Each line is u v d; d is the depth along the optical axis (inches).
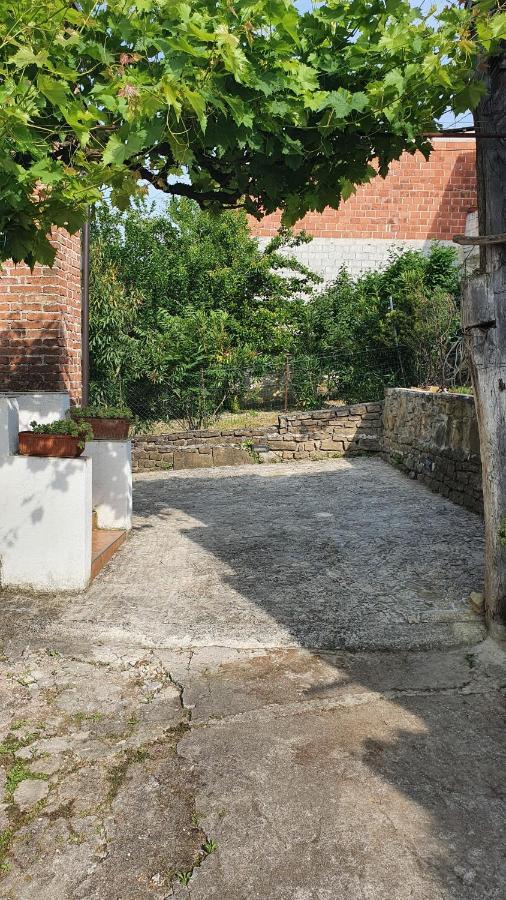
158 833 94.4
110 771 108.9
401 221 566.3
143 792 103.3
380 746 115.0
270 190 160.6
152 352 446.6
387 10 130.0
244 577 203.3
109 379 449.7
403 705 129.0
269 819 96.6
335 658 150.5
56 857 90.3
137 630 163.0
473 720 123.3
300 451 430.6
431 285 464.4
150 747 115.4
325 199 170.2
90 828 95.7
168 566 214.8
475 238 145.8
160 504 314.8
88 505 192.5
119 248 508.1
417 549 228.8
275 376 469.7
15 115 109.6
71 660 148.6
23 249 157.2
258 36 126.0
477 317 152.6
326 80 144.3
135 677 141.6
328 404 472.1
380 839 92.4
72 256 283.0
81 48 117.7
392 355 455.5
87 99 128.7
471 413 285.9
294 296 539.8
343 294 490.6
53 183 133.0
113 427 253.1
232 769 108.7
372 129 152.4
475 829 94.4
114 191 143.4
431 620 166.7
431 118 148.6
